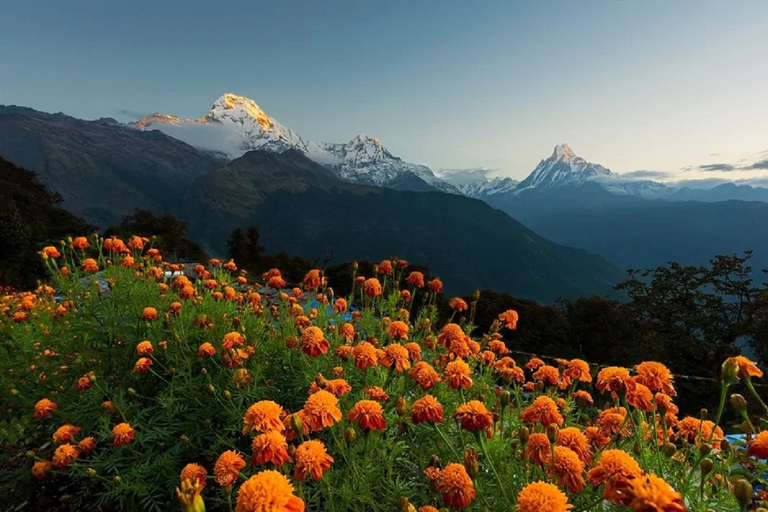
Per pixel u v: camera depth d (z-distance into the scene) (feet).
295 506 5.04
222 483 7.13
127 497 9.86
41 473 10.27
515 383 13.24
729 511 7.27
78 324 13.70
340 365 12.67
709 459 8.13
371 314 16.69
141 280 16.60
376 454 9.35
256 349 13.41
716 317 94.94
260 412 7.34
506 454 9.15
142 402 12.25
